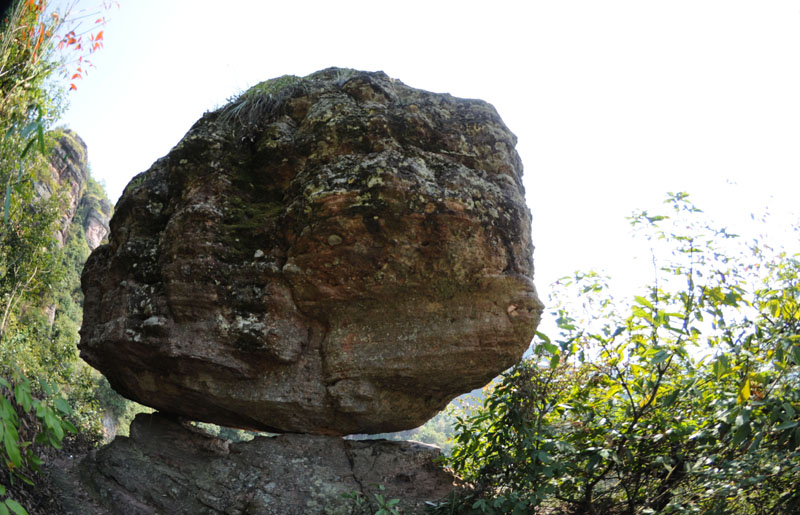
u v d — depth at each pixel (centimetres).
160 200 609
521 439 477
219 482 518
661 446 452
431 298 511
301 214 510
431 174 513
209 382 543
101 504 528
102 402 2059
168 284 531
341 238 496
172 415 641
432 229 490
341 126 545
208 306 527
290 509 482
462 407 659
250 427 614
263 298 524
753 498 391
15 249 919
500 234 513
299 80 648
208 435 641
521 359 518
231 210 557
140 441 601
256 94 625
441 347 508
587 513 465
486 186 525
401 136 545
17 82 608
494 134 573
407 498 509
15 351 874
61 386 1125
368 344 521
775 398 373
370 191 488
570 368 510
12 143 648
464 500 478
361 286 509
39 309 1336
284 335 524
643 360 455
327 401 530
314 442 543
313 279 512
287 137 579
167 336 530
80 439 861
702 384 433
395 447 562
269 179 581
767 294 422
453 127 568
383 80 619
